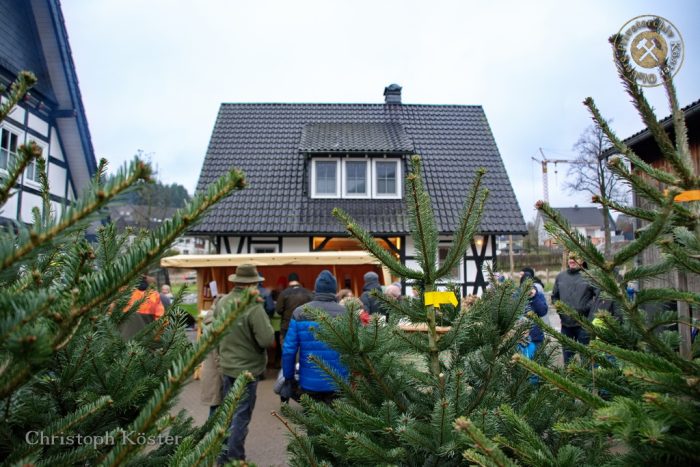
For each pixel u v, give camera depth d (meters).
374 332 2.25
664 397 1.23
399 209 14.16
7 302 1.00
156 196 23.66
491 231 13.53
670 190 1.48
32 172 11.16
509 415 1.72
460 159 15.72
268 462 4.62
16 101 1.31
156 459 1.96
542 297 5.43
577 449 1.62
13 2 11.17
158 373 2.17
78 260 1.27
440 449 1.85
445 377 2.23
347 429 2.17
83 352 1.83
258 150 15.77
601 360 2.04
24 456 1.37
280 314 7.75
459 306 2.86
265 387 7.53
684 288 2.61
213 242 14.14
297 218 13.77
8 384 0.99
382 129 16.17
